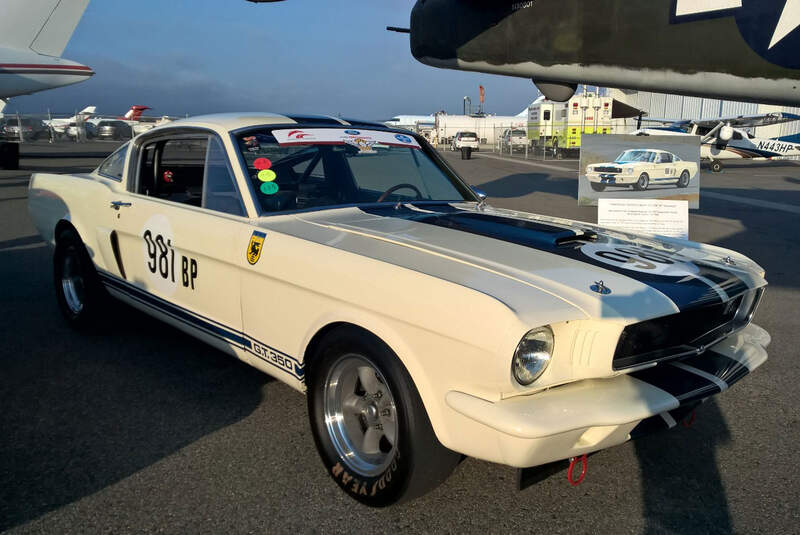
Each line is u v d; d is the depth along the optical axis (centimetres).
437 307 204
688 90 495
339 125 367
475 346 193
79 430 303
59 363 388
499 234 277
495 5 577
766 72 444
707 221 1054
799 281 633
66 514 236
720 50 459
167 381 361
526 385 196
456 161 2994
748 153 2684
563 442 194
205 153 333
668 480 262
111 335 439
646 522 233
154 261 347
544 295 206
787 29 425
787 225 1010
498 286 208
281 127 342
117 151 429
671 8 477
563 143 3250
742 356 245
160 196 370
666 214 543
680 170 538
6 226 925
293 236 267
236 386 355
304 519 233
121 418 316
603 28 517
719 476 266
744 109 3525
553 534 225
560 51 548
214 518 233
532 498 247
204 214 315
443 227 287
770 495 251
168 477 261
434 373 206
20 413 321
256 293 278
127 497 247
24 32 2091
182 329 340
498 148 4291
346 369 248
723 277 251
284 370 271
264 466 270
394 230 278
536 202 1336
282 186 313
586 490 254
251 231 282
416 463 218
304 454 281
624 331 209
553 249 258
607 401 202
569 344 204
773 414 327
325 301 243
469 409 194
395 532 225
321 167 337
